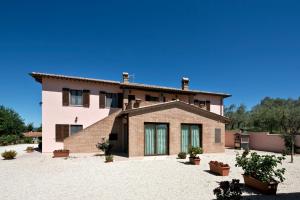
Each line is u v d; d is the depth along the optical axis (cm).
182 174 1186
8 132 4694
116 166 1389
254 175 917
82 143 2014
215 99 2962
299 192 884
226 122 2222
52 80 2133
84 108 2236
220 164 1210
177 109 1977
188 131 2041
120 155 1894
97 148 2064
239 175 1187
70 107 2183
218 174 1194
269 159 895
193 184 994
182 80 2833
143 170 1277
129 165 1423
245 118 5741
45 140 2091
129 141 1772
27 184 980
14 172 1222
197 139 2073
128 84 2333
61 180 1049
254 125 5259
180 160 1634
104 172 1220
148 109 1855
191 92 2675
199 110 2077
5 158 1697
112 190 895
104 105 2309
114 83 2303
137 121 1811
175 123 1958
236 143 2686
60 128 2138
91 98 2270
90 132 2052
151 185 973
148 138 1867
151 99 2495
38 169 1299
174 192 876
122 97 2380
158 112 1894
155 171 1253
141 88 2377
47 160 1622
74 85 2212
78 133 2008
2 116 4781
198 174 1191
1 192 870
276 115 4541
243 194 849
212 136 2125
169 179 1078
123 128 2189
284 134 2262
